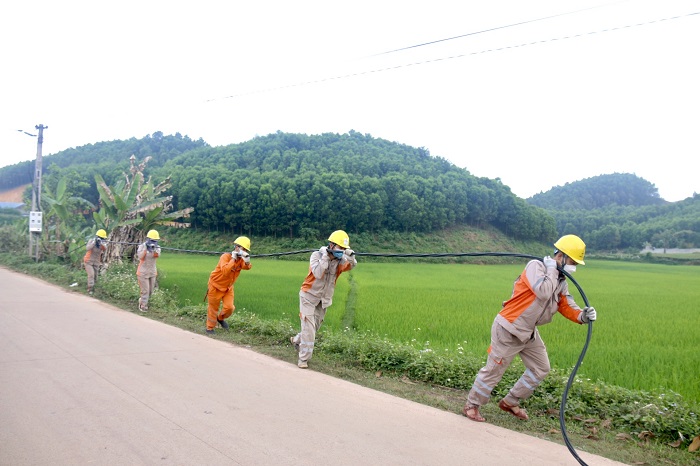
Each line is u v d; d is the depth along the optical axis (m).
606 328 11.30
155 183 63.00
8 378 5.49
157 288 13.80
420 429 4.50
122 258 18.28
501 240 71.50
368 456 3.82
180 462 3.58
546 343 9.17
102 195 18.25
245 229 59.12
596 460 4.04
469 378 6.07
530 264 4.86
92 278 13.91
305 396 5.32
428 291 18.44
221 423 4.38
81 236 22.41
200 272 23.17
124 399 4.92
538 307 4.73
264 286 17.45
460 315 11.95
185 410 4.67
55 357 6.45
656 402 5.11
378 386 5.98
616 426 4.93
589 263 62.34
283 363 6.88
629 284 28.83
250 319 9.48
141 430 4.16
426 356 6.62
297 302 13.27
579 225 102.06
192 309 10.73
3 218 59.62
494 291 19.03
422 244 62.53
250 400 5.07
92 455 3.66
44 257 24.70
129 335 8.13
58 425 4.22
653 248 90.44
